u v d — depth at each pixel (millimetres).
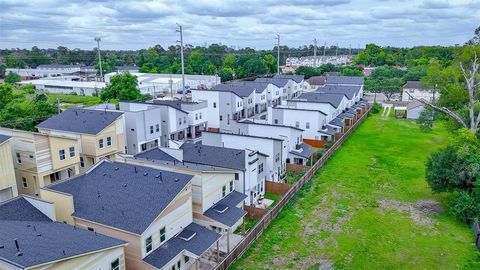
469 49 47469
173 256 22984
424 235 30469
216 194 29562
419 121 59094
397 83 104125
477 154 33531
